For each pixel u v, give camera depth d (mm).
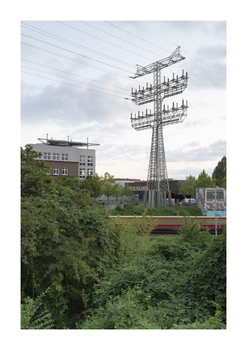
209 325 4031
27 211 5062
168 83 34375
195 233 9305
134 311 4293
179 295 5621
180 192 59969
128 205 29984
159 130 36875
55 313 5531
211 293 5234
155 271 6828
